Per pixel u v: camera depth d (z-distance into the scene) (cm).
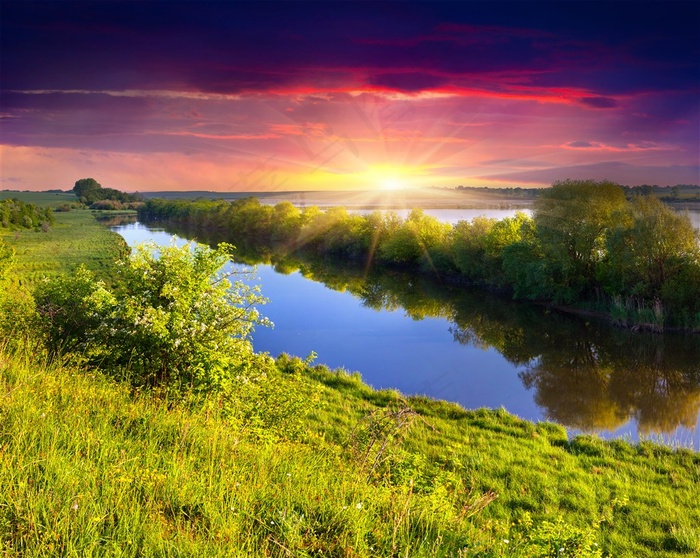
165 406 779
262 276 6125
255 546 418
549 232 4088
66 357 924
